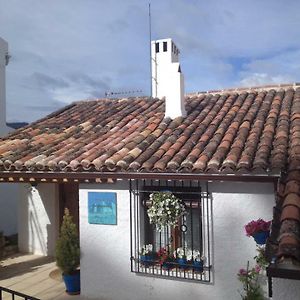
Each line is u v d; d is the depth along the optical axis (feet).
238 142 23.13
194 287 22.79
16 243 40.52
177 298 23.26
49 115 39.19
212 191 22.33
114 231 25.12
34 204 38.45
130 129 29.89
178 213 22.62
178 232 23.95
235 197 21.84
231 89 34.91
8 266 34.63
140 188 24.45
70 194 36.86
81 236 26.00
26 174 27.02
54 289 28.55
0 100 47.93
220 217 22.15
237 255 21.75
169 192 22.95
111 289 25.13
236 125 26.37
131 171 23.15
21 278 31.24
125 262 24.79
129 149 25.52
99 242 25.53
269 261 13.32
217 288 22.15
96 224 25.62
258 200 21.40
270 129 24.66
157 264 23.95
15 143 31.65
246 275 21.04
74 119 36.40
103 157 24.52
